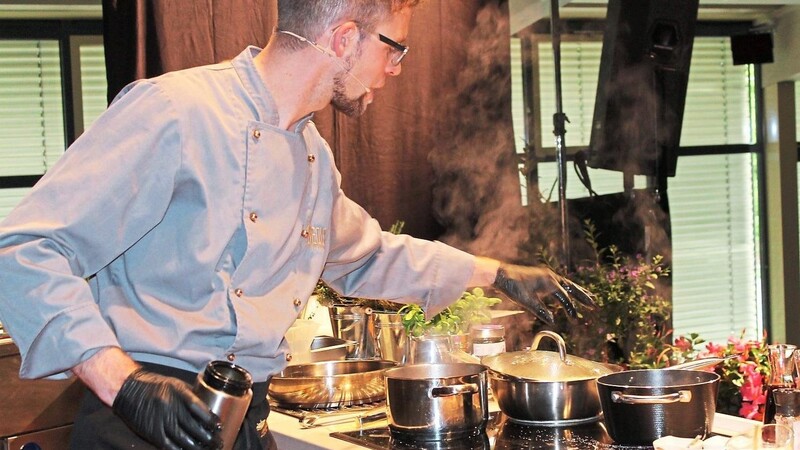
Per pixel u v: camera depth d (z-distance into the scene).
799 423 1.55
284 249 1.42
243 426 1.41
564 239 3.54
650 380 1.79
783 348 1.73
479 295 2.26
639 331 3.53
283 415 2.12
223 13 2.94
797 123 6.11
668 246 4.10
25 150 4.38
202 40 2.91
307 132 1.56
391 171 3.35
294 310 1.44
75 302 1.16
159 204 1.27
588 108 5.30
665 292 4.12
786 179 6.05
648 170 4.00
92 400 1.36
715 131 6.14
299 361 2.37
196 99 1.32
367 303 2.40
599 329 3.48
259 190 1.36
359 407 2.15
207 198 1.31
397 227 2.85
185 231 1.31
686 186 6.07
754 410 2.59
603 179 5.18
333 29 1.38
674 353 3.49
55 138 4.41
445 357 2.17
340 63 1.40
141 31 2.79
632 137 3.95
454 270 1.84
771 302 6.18
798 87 6.11
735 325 6.19
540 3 4.90
